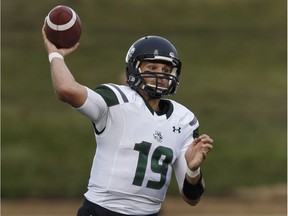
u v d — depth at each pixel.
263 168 59.66
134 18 112.38
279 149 64.44
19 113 74.75
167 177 18.80
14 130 67.94
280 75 92.50
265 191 54.91
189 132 19.33
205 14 115.56
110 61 95.56
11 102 79.88
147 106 18.72
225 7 118.00
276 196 54.00
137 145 18.34
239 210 49.66
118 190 18.28
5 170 57.75
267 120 74.94
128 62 19.14
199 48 102.62
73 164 59.41
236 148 64.12
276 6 118.88
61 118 73.31
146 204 18.55
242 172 58.69
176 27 110.75
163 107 19.36
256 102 80.81
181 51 101.19
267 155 62.53
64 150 62.94
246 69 94.81
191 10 116.62
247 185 56.34
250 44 104.88
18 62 95.94
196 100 80.12
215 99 80.88
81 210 18.78
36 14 110.19
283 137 68.88
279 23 113.31
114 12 113.19
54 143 64.62
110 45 101.88
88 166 58.97
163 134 18.70
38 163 59.38
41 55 99.25
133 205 18.39
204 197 53.69
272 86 87.31
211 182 56.12
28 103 79.56
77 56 96.38
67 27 18.38
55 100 81.19
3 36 104.81
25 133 67.50
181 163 19.20
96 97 18.02
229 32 109.69
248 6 118.50
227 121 73.81
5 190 54.34
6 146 63.47
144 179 18.34
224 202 52.31
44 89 85.88
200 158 18.52
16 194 54.12
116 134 18.36
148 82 18.77
